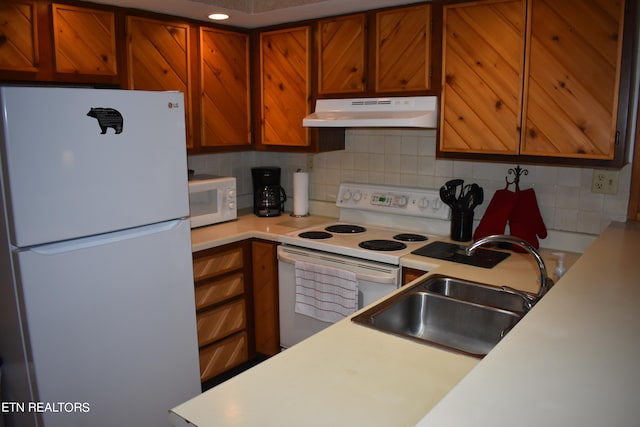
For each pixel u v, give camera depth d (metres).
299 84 2.77
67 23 2.15
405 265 2.19
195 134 2.73
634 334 1.00
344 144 3.01
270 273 2.73
